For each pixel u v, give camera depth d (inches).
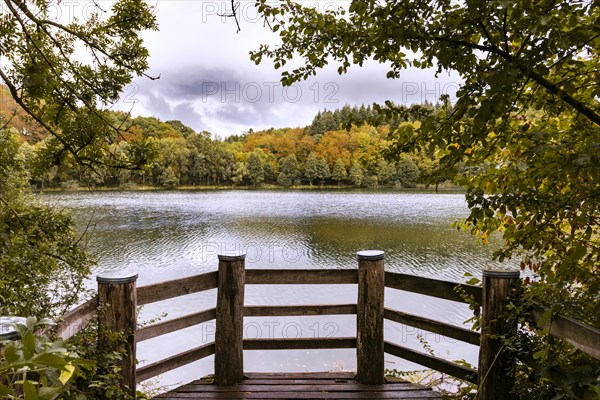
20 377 37.2
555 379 64.1
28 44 80.9
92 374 74.8
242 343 114.0
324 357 380.8
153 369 100.0
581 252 51.1
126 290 87.4
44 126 87.9
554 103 59.1
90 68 94.1
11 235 90.6
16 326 24.5
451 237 1082.7
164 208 1695.4
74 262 109.0
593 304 63.6
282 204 1930.4
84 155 96.4
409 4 51.3
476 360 359.9
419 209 1750.7
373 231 1172.5
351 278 114.0
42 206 105.7
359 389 108.7
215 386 111.0
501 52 49.2
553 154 53.3
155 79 98.5
